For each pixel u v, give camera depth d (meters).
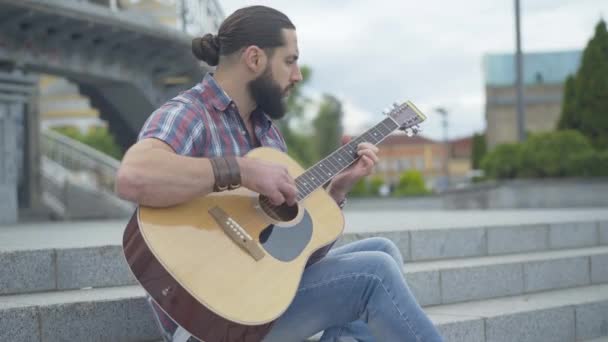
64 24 11.80
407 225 5.54
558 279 4.91
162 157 2.51
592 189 13.30
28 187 14.69
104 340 3.02
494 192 14.38
